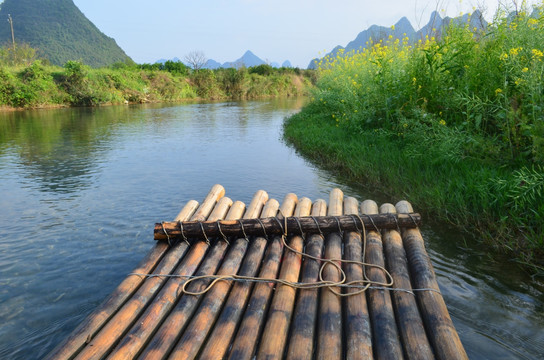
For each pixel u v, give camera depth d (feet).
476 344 8.50
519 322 9.23
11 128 47.83
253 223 11.75
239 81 122.31
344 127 33.30
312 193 20.15
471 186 16.10
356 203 14.97
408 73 26.61
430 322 8.09
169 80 109.09
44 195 19.83
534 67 17.04
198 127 49.01
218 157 29.94
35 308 9.99
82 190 20.76
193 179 23.07
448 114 23.00
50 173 24.66
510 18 21.70
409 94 25.08
